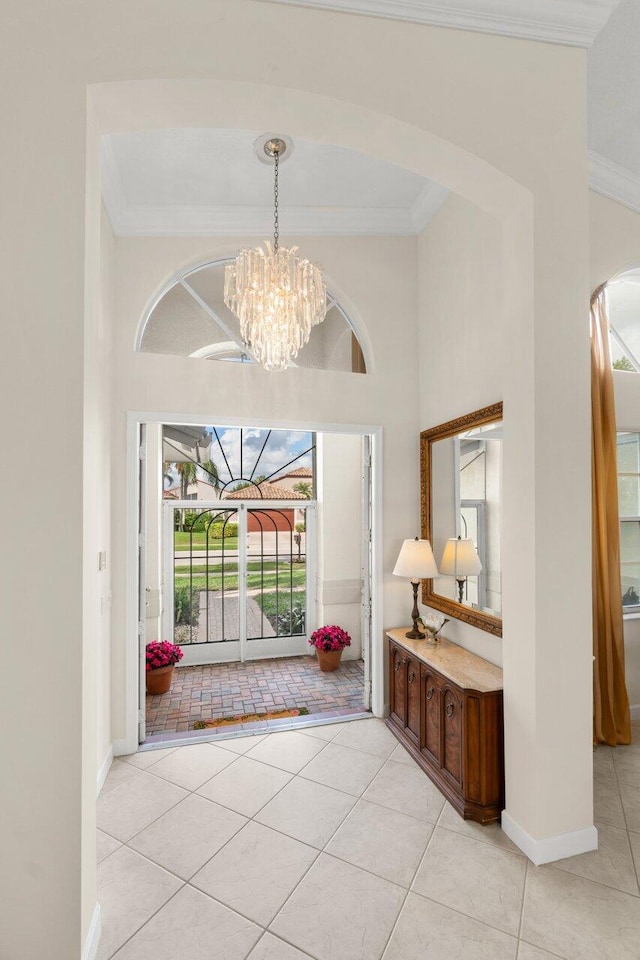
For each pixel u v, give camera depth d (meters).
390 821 2.38
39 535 1.50
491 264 2.93
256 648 5.18
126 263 3.28
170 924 1.78
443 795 2.60
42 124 1.57
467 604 3.09
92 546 1.66
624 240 3.32
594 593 3.18
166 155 2.88
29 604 1.49
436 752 2.76
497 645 2.79
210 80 1.69
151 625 4.66
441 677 2.69
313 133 1.99
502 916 1.81
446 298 3.44
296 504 5.33
